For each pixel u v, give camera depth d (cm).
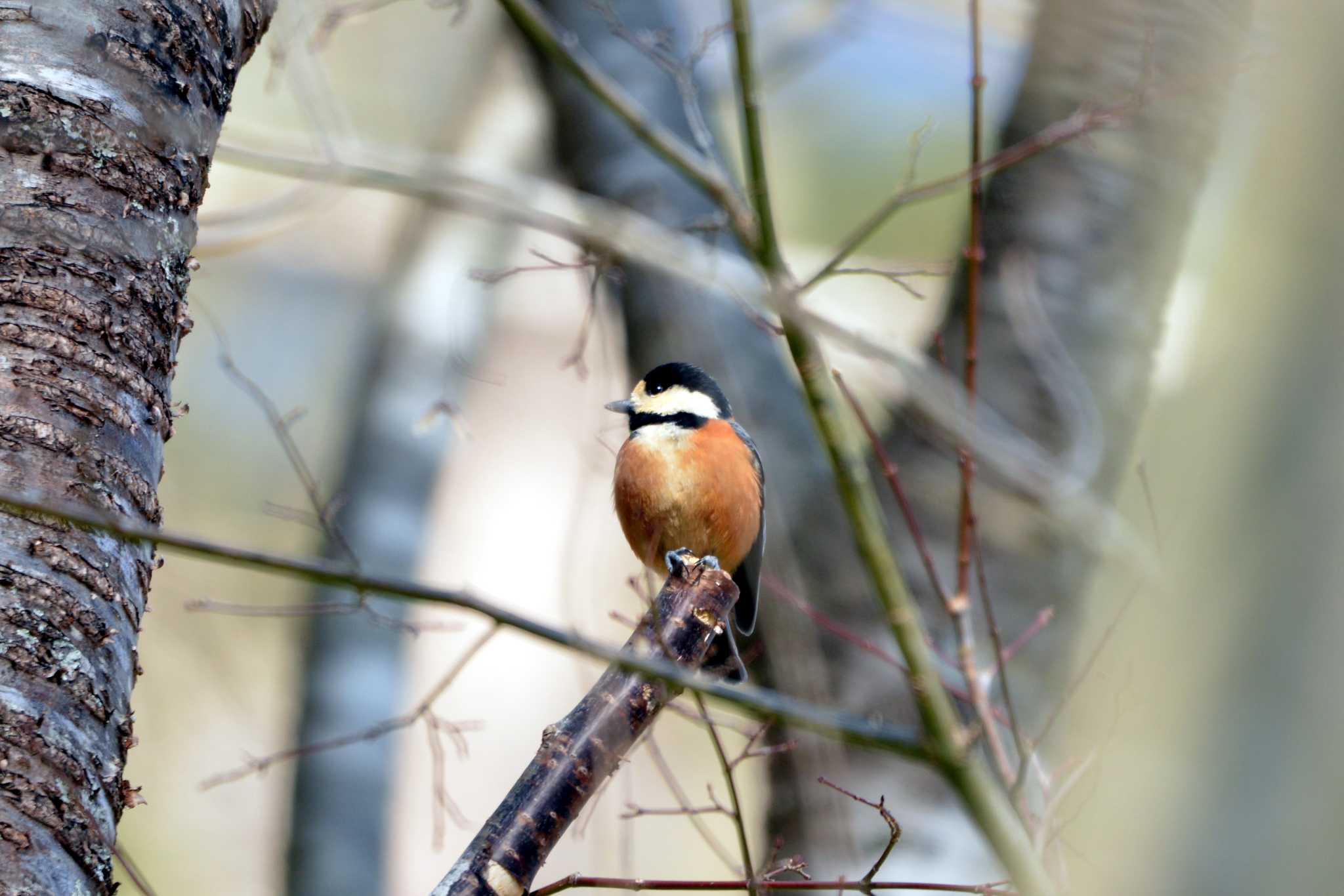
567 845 1283
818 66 1745
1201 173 1187
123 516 479
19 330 469
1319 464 895
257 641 1636
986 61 1361
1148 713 915
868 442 1237
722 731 1370
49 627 442
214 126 559
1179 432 1180
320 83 1030
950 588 1098
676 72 990
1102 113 985
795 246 1733
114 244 494
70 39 502
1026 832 746
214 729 1566
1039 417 1112
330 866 1302
